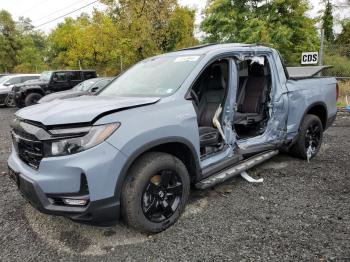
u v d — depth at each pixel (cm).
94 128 265
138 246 295
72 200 270
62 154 265
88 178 260
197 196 394
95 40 2289
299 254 270
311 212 343
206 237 303
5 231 327
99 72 2736
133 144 278
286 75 473
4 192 429
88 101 326
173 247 290
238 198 385
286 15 1948
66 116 273
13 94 1449
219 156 379
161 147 322
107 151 266
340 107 1066
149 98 322
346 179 435
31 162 295
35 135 273
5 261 277
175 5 1859
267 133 445
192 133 329
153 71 399
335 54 1677
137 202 290
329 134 719
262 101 449
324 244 283
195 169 342
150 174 296
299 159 527
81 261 276
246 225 321
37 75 1739
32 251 291
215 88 411
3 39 4153
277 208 355
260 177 452
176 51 442
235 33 1986
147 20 1711
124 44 1834
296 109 474
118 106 287
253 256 270
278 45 1872
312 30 2056
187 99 338
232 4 2027
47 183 268
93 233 320
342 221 321
